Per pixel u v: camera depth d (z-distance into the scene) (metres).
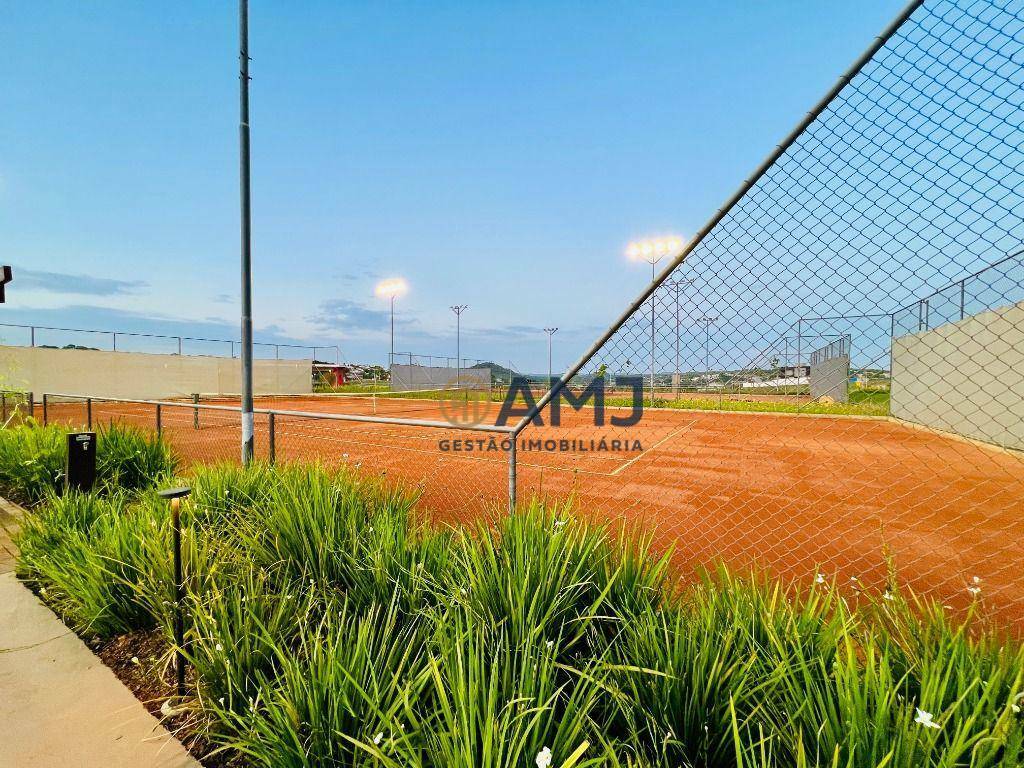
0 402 8.26
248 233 4.72
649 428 13.65
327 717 1.49
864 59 2.00
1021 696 1.15
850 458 8.64
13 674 2.11
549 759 1.06
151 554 2.53
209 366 31.05
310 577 2.54
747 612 1.79
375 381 41.84
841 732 1.20
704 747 1.39
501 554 2.20
